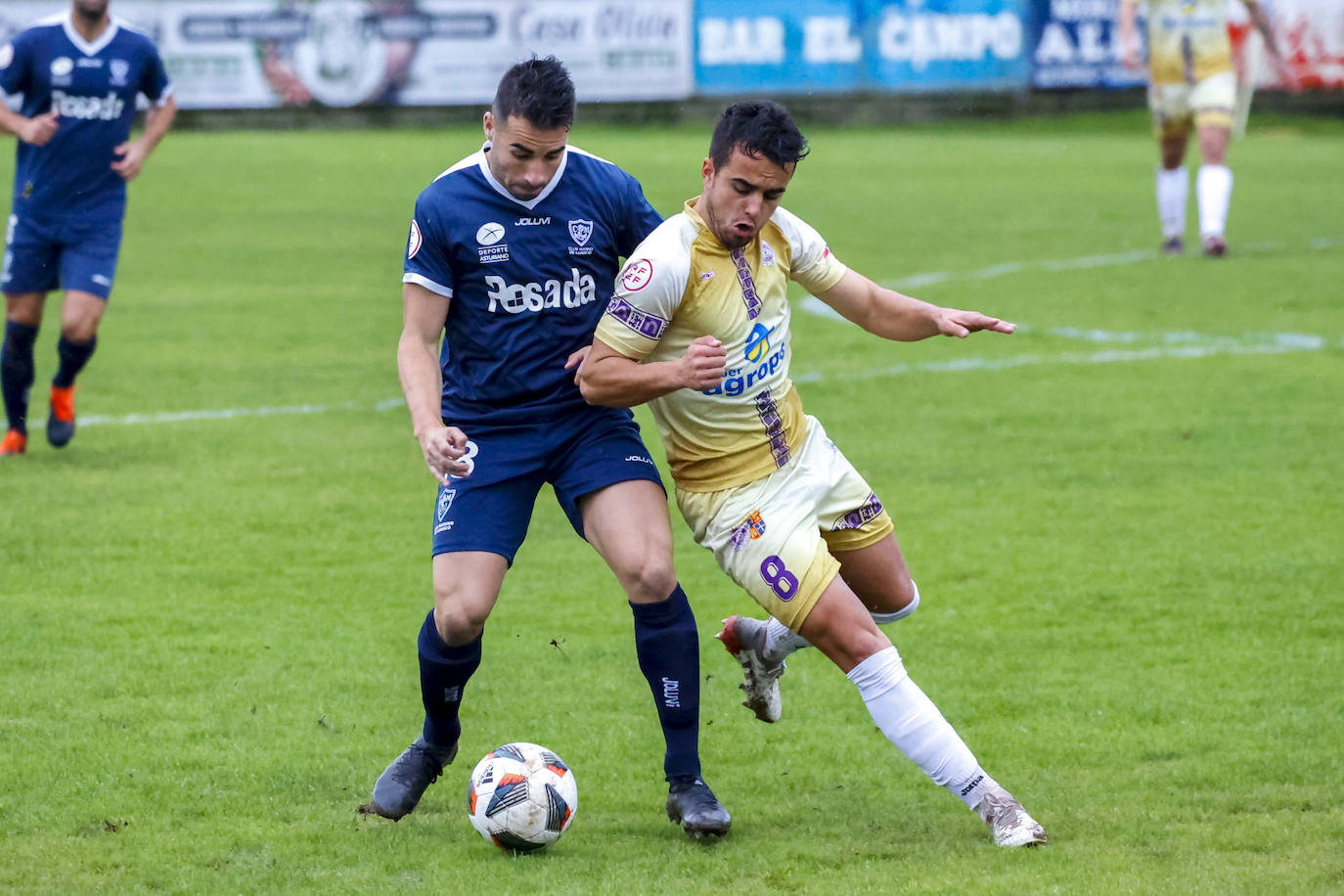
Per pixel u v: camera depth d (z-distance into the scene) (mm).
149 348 34062
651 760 13680
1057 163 72875
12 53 23547
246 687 15359
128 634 16859
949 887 10586
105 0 23969
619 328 11719
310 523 21375
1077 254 46719
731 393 12016
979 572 19156
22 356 24703
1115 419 27156
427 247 12281
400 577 19125
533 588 18891
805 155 11461
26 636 16688
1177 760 13406
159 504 22172
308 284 42656
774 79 88250
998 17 89562
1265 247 47625
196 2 82750
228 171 68125
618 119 86562
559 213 12445
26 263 24391
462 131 83625
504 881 10945
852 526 12648
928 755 11672
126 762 13359
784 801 12734
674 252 11711
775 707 14039
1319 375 30359
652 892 10695
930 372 31344
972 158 75000
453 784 13242
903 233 51312
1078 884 10562
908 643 16734
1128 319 36562
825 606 11766
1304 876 10680
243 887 10883
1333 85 90250
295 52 83875
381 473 24156
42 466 24312
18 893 10750
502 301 12398
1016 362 31984
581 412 12680
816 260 12648
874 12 88375
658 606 12055
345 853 11531
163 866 11258
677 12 85938
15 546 20016
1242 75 47062
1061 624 17266
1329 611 17547
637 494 12328
